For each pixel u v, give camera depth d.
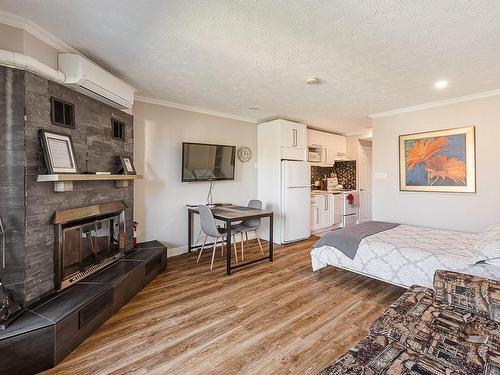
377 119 4.33
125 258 2.96
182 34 2.01
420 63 2.47
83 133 2.43
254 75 2.80
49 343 1.64
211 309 2.41
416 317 1.49
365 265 2.73
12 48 1.81
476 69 2.60
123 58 2.43
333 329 2.11
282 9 1.70
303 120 4.93
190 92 3.38
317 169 6.48
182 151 3.97
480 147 3.34
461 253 2.34
